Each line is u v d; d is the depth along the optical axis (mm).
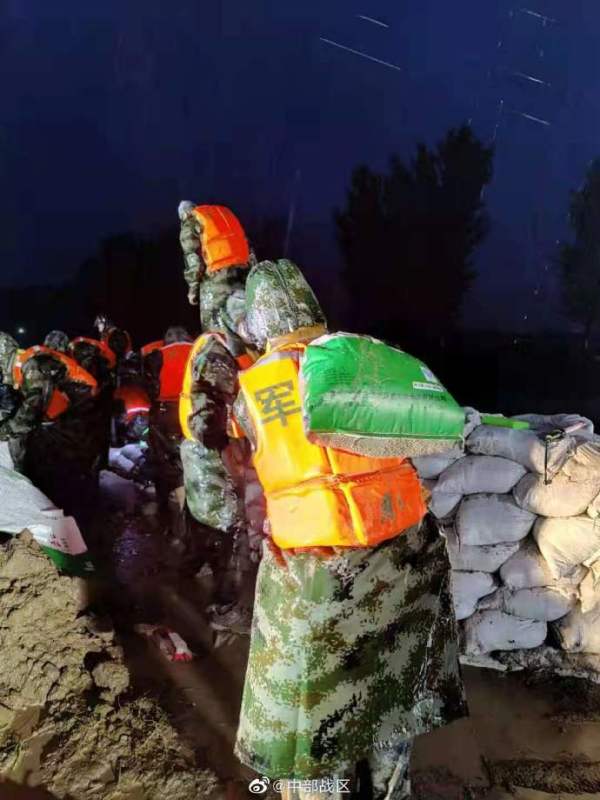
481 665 3287
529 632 3191
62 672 2945
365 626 2037
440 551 2217
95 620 3230
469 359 15812
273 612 2051
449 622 2250
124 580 4207
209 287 3557
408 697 2139
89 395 5398
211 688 3152
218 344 3082
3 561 3096
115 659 3088
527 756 2785
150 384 5273
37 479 5254
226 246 3549
